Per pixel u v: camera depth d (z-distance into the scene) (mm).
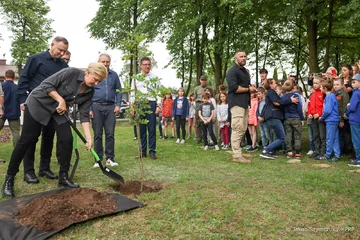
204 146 6922
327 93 5297
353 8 8078
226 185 3645
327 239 2312
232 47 13156
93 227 2475
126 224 2531
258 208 2891
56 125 3547
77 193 2977
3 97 5750
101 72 3434
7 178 3332
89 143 3592
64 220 2486
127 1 15023
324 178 3926
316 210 2855
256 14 12695
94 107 4773
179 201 3064
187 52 18922
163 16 15203
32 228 2363
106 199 2928
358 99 4785
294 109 5742
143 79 3494
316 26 11484
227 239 2301
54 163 5125
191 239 2291
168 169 4562
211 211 2809
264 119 5922
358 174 4188
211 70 20281
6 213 2646
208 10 12953
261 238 2318
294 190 3453
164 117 9453
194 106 8844
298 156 5672
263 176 4094
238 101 5168
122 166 4781
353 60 15805
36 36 23203
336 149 5324
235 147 5215
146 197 3166
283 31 15539
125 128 13641
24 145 3332
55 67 4074
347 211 2820
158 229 2445
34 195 3117
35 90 3398
